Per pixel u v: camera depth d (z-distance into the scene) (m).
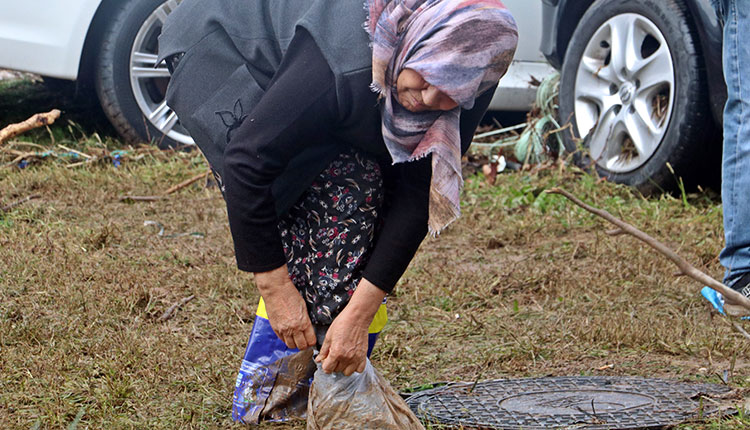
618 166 5.62
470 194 5.52
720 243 4.38
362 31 2.00
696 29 4.98
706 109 4.98
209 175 5.64
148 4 6.09
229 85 2.21
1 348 2.90
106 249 4.20
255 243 2.09
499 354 3.03
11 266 3.74
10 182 5.34
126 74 6.16
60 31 5.90
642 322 3.25
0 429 2.34
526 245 4.59
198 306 3.51
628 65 5.42
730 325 3.28
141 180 5.61
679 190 5.38
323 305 2.29
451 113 2.06
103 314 3.30
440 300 3.64
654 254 4.20
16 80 8.59
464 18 1.88
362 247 2.28
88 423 2.41
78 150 6.25
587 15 5.81
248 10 2.21
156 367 2.76
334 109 2.03
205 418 2.49
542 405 2.54
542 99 6.48
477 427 2.38
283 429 2.41
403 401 2.29
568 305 3.58
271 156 2.03
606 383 2.74
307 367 2.44
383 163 2.35
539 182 5.69
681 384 2.71
